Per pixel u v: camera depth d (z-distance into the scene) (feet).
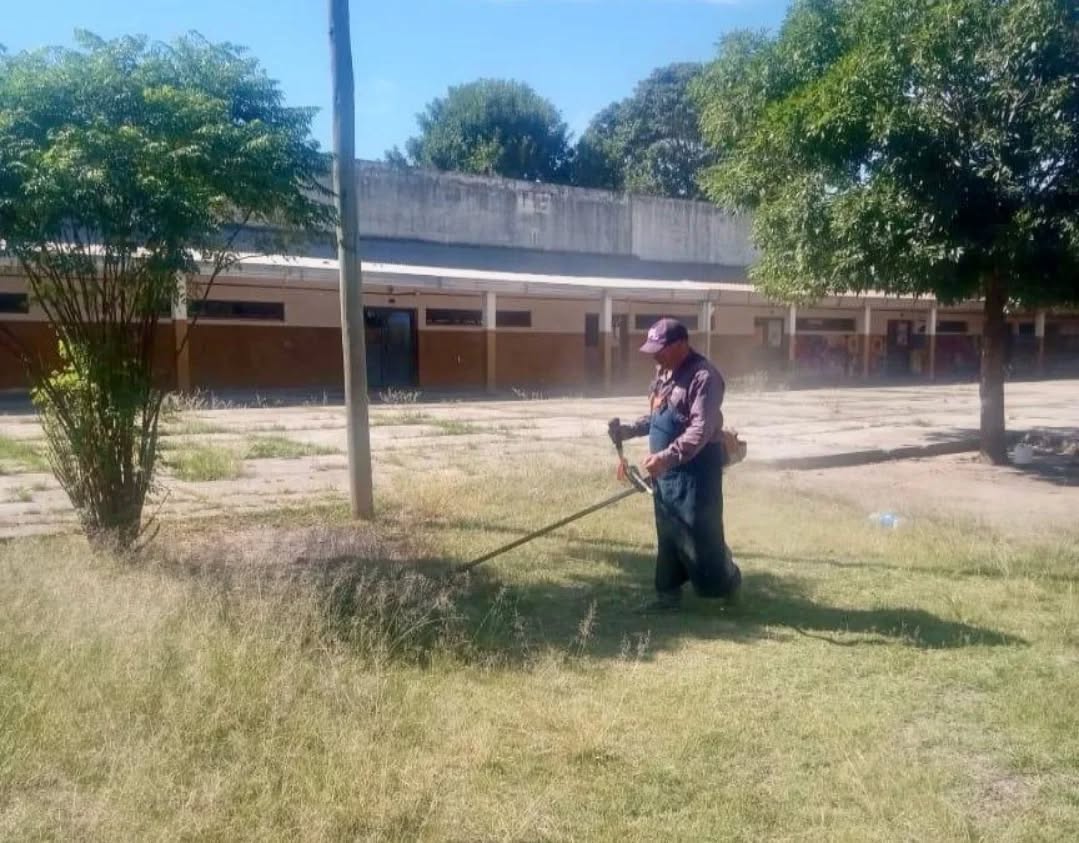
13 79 18.49
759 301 98.02
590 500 29.53
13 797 10.82
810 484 34.40
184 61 20.47
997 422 40.70
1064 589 20.24
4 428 48.21
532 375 92.12
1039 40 31.83
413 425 54.19
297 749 11.93
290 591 17.47
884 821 10.94
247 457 39.14
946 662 15.92
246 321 76.74
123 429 20.95
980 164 32.71
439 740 12.59
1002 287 38.09
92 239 18.70
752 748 12.71
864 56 33.63
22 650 14.47
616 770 12.03
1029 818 11.09
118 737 12.00
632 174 151.02
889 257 34.30
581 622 17.90
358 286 26.86
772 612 18.66
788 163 38.06
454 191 93.30
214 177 18.65
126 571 19.44
